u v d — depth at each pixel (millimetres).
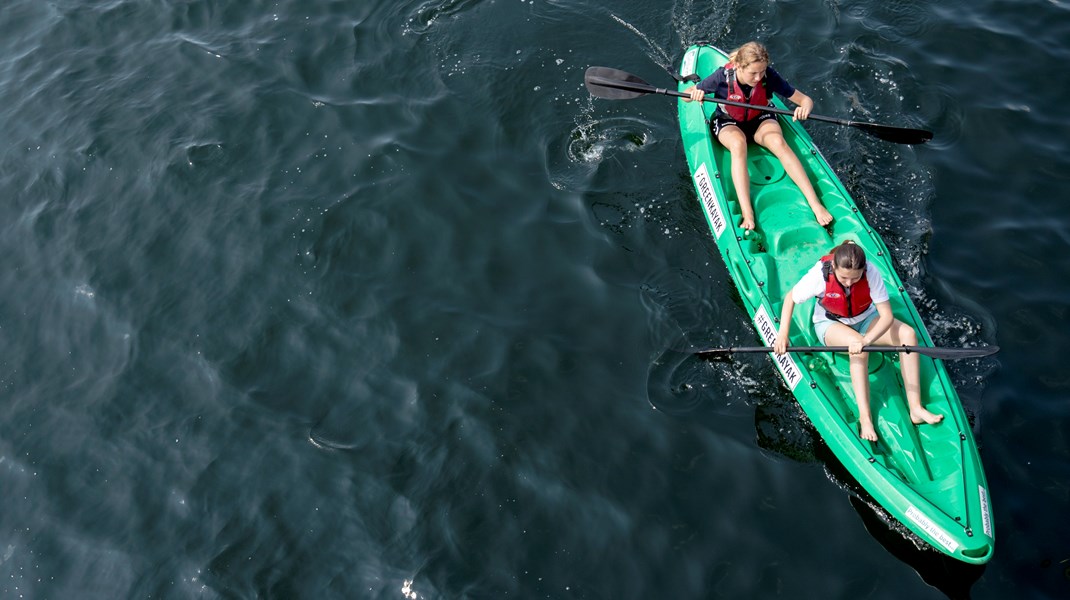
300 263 6867
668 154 7465
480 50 8469
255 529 5473
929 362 5598
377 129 7828
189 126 7945
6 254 7148
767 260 6281
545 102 7984
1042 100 7723
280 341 6410
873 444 5398
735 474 5504
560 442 5734
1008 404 5730
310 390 6129
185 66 8555
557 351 6223
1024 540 5102
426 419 5910
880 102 7805
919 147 7430
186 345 6441
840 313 5527
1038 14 8492
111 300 6754
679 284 6570
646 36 8531
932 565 5047
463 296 6602
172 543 5465
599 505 5414
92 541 5523
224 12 9109
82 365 6418
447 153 7609
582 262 6777
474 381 6090
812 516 5289
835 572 5047
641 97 7969
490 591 5105
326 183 7410
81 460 5902
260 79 8352
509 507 5453
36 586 5387
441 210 7172
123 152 7777
